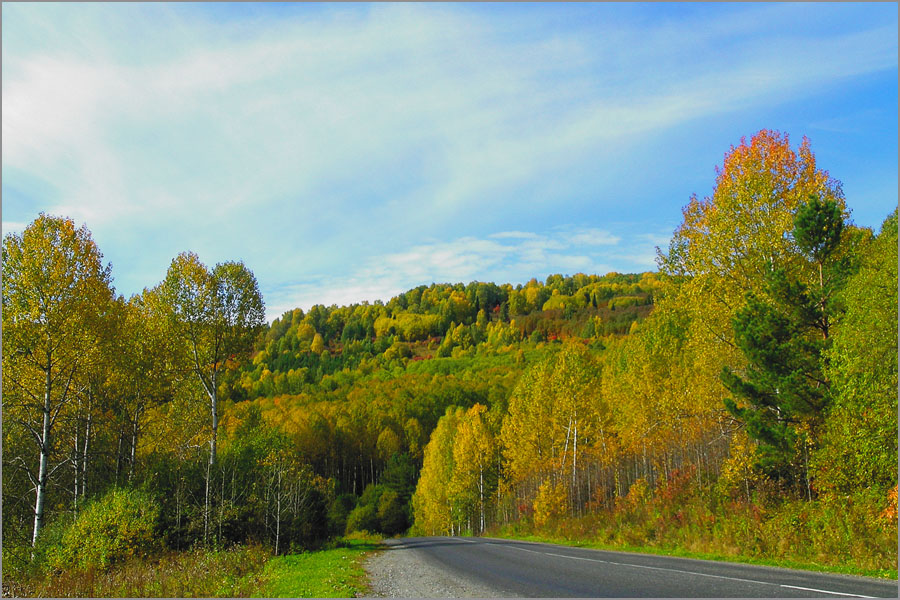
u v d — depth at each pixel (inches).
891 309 708.7
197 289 1378.0
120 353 1195.9
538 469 1914.4
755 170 1007.0
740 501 970.1
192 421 1378.0
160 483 1142.3
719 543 861.8
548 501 1708.9
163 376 1354.6
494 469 2517.2
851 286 780.0
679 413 1277.1
